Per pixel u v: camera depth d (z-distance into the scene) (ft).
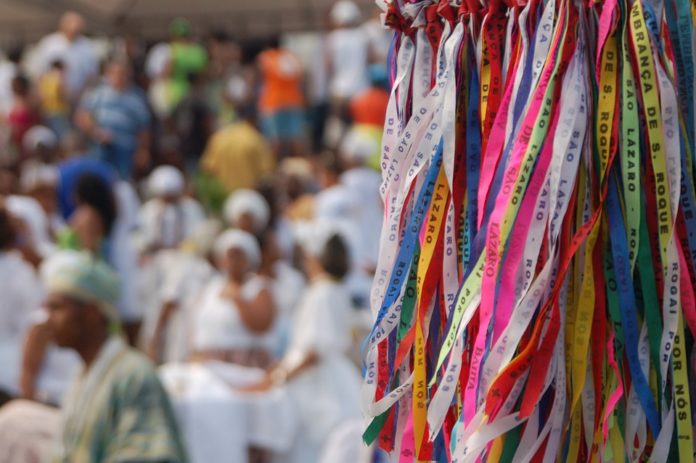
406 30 12.42
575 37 11.32
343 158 64.08
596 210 11.18
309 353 45.73
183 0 90.99
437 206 11.87
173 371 45.37
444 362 11.78
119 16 91.61
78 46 84.53
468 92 11.93
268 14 90.07
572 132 11.12
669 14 11.25
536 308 11.03
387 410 12.30
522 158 11.19
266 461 45.96
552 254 10.94
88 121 78.79
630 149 11.10
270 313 46.19
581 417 11.22
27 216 56.13
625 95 11.11
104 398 30.40
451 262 11.79
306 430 45.37
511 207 11.12
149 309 56.59
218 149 71.00
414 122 12.03
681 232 11.18
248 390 44.80
